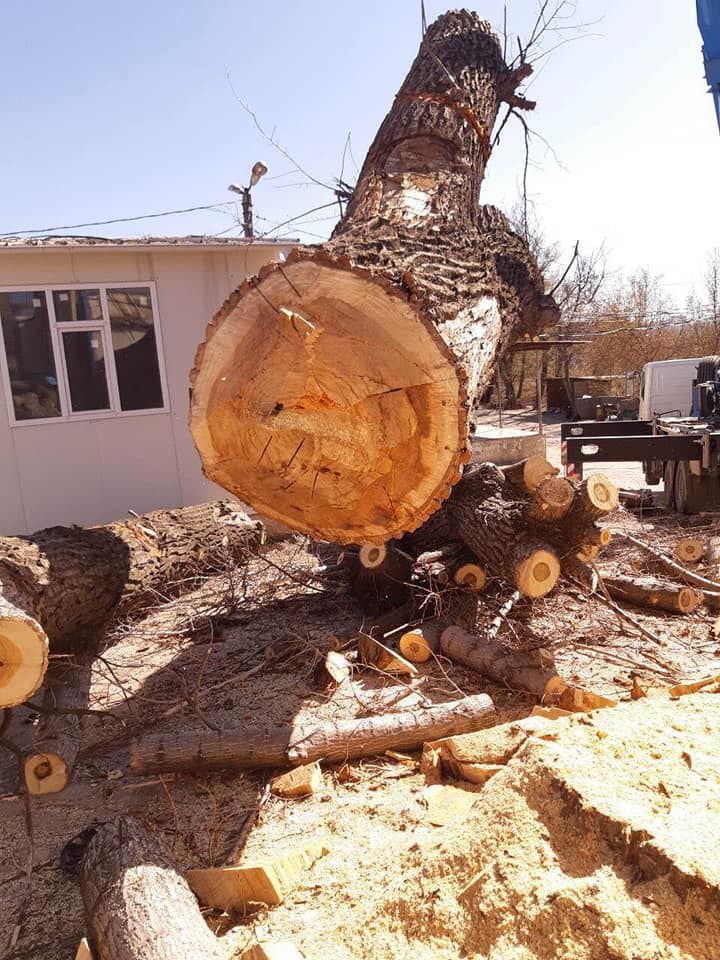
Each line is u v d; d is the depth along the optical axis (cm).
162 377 793
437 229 570
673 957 185
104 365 774
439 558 544
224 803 341
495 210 750
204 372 353
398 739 372
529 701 420
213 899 268
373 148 744
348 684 452
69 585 470
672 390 1203
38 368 754
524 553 445
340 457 343
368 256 467
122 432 784
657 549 652
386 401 337
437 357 335
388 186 626
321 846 290
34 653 305
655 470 1084
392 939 225
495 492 506
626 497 945
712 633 498
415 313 337
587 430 995
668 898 199
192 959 220
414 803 320
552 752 261
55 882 295
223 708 436
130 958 221
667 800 239
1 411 743
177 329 794
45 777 361
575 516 448
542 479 458
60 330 756
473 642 462
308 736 365
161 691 470
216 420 348
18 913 279
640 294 2589
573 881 212
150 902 241
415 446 350
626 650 478
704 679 360
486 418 2503
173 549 636
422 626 504
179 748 356
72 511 773
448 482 352
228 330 353
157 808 342
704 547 647
